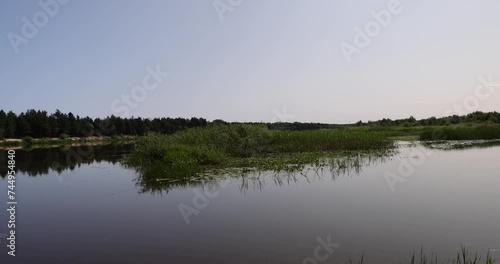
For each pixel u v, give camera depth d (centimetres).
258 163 1683
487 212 815
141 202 998
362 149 2369
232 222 774
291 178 1297
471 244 622
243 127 2636
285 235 682
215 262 564
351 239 652
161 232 722
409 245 620
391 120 6450
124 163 2097
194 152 1781
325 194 1026
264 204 923
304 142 2500
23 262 584
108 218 843
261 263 557
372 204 902
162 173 1404
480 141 3034
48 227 781
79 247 650
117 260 585
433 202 911
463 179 1217
